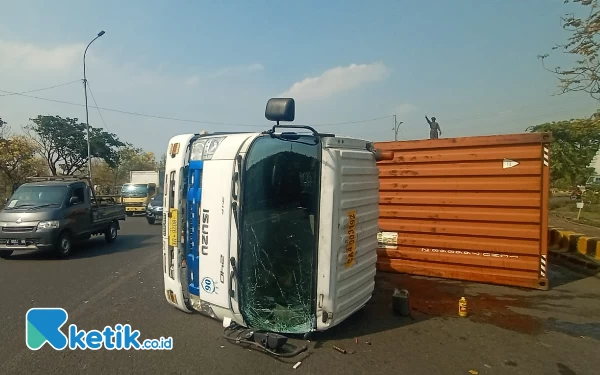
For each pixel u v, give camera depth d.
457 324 4.89
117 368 3.68
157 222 19.80
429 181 7.30
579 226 15.05
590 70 9.28
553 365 3.80
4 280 7.34
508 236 6.62
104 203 13.00
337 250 4.10
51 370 3.64
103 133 36.28
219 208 4.25
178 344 4.19
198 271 4.53
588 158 24.66
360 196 4.56
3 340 4.37
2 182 26.81
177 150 4.76
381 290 6.44
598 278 7.23
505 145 6.61
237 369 3.64
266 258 4.28
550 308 5.52
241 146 4.19
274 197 4.31
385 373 3.60
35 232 9.28
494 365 3.79
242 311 4.21
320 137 4.07
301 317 4.25
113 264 8.97
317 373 3.58
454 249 7.08
